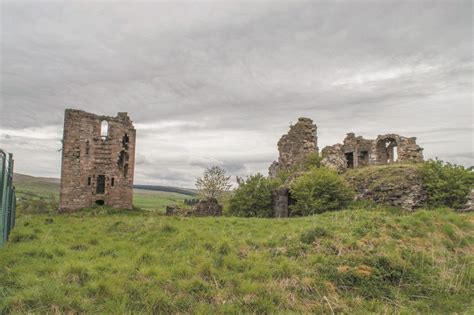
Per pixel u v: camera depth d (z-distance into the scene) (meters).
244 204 29.52
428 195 25.56
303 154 40.59
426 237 12.81
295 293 8.47
